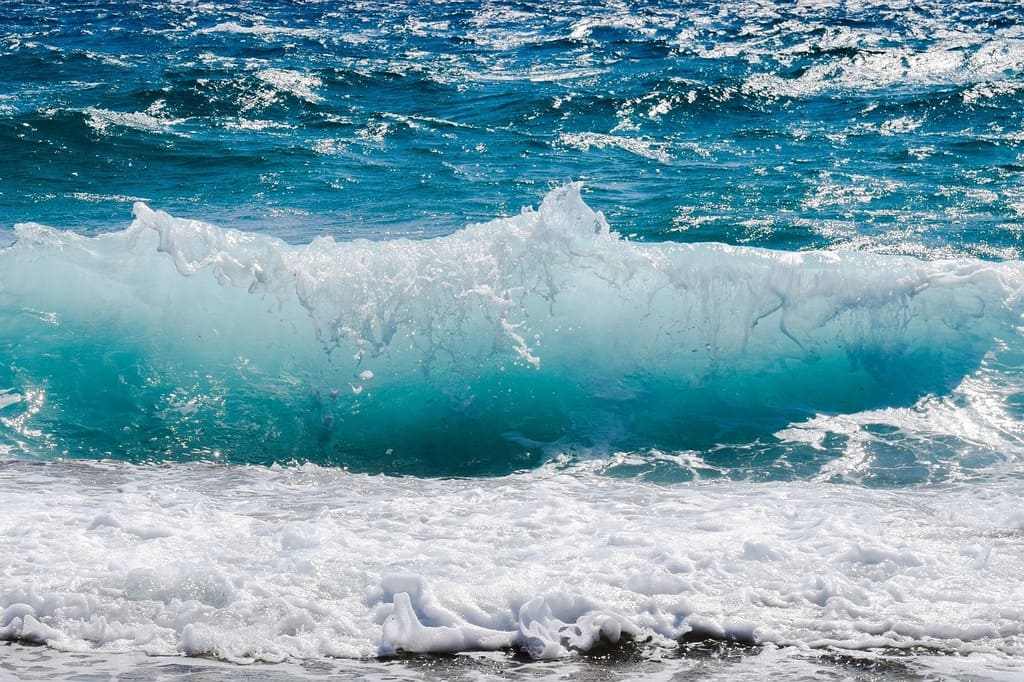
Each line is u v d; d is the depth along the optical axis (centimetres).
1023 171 1984
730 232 1595
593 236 1123
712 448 998
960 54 3144
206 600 614
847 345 1113
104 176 2005
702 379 1098
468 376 1099
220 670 554
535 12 3994
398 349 1110
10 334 1123
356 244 1132
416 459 1003
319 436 1035
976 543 703
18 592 613
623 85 2805
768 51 3253
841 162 2081
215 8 4019
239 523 757
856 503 818
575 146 2256
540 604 603
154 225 1132
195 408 1061
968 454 955
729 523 746
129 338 1129
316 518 781
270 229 1655
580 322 1127
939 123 2431
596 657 572
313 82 2794
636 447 1008
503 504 811
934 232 1584
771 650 576
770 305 1116
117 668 554
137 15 3856
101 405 1055
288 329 1130
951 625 592
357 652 575
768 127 2428
